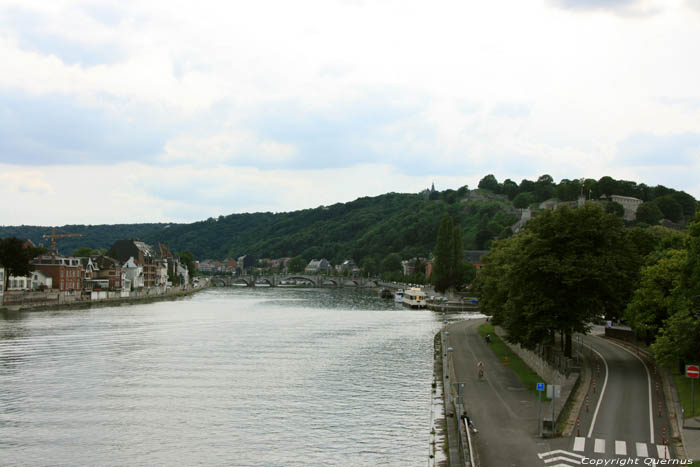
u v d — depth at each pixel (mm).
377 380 98562
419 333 159000
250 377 100250
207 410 79938
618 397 73188
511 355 116375
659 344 76125
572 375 80312
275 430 71688
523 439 59438
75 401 83875
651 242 127938
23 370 103562
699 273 81000
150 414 78000
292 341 142625
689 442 55969
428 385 94812
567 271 90062
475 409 72875
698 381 78812
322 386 94062
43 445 66500
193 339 143375
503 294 126562
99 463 61500
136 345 132000
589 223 94938
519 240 114438
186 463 61531
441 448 64562
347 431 71188
